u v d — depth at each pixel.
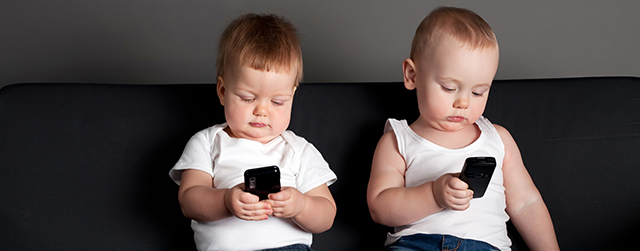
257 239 1.05
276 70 1.03
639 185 1.23
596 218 1.21
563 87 1.30
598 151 1.25
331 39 1.93
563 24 1.89
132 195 1.20
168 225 1.19
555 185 1.23
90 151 1.22
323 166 1.18
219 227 1.06
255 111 1.06
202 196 1.02
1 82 1.93
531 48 1.91
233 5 1.92
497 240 1.10
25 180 1.18
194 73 1.96
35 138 1.21
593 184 1.23
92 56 1.93
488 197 1.13
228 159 1.12
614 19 1.88
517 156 1.22
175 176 1.16
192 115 1.27
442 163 1.16
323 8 1.91
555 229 1.21
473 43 1.09
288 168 1.14
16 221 1.15
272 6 1.91
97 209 1.18
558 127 1.27
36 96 1.25
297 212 1.01
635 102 1.28
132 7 1.91
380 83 1.34
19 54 1.93
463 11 1.18
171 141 1.25
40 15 1.91
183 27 1.93
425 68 1.14
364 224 1.23
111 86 1.29
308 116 1.30
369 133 1.29
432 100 1.13
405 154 1.20
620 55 1.90
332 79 1.94
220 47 1.13
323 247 1.20
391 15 1.92
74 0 1.90
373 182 1.18
